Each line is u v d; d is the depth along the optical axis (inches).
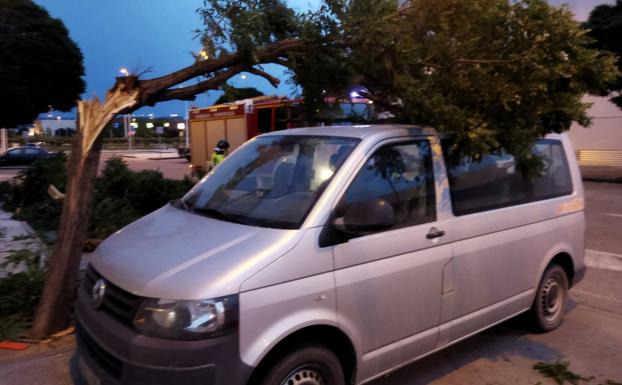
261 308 116.1
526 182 190.5
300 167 150.1
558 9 167.3
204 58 193.9
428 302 151.3
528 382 169.3
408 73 177.9
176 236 136.2
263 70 205.5
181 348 109.4
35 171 481.4
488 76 169.0
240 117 599.2
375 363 139.5
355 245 134.1
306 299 123.1
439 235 154.3
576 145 1013.8
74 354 176.9
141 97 189.3
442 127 163.2
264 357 116.9
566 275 211.6
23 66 625.9
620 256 322.7
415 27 179.5
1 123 652.1
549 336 205.3
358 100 210.1
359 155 144.6
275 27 199.8
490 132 158.7
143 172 446.6
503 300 178.2
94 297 128.5
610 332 210.2
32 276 219.8
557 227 199.8
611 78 175.8
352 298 132.0
